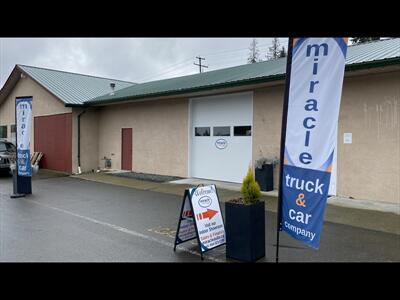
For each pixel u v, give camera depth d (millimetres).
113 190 11672
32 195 10766
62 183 13445
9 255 5316
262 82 10367
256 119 11695
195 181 13203
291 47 4477
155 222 7395
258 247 5109
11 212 8359
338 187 9797
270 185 10945
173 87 13906
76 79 20719
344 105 9633
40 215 8039
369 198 9242
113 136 17281
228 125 12766
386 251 5484
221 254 5367
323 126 4230
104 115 17688
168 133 14773
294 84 4457
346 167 9633
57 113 17469
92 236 6328
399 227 6832
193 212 5227
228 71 15242
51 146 17938
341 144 9703
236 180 12594
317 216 4273
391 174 8867
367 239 6102
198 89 12000
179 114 14312
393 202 8844
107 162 17531
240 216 5043
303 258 5191
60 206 9094
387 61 7852
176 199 10031
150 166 15578
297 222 4488
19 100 10469
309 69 4324
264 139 11484
